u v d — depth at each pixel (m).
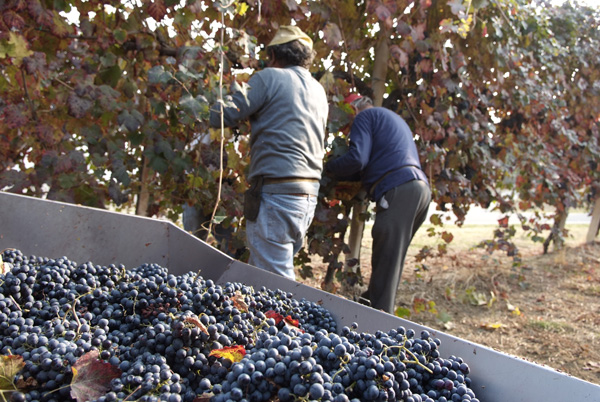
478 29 4.04
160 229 2.10
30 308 1.29
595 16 6.30
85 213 1.99
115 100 2.98
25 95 2.88
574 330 4.30
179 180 3.33
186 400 1.05
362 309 1.59
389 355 1.18
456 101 4.14
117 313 1.33
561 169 6.51
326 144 3.49
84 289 1.42
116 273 1.57
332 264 3.81
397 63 3.87
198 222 3.78
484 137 4.51
